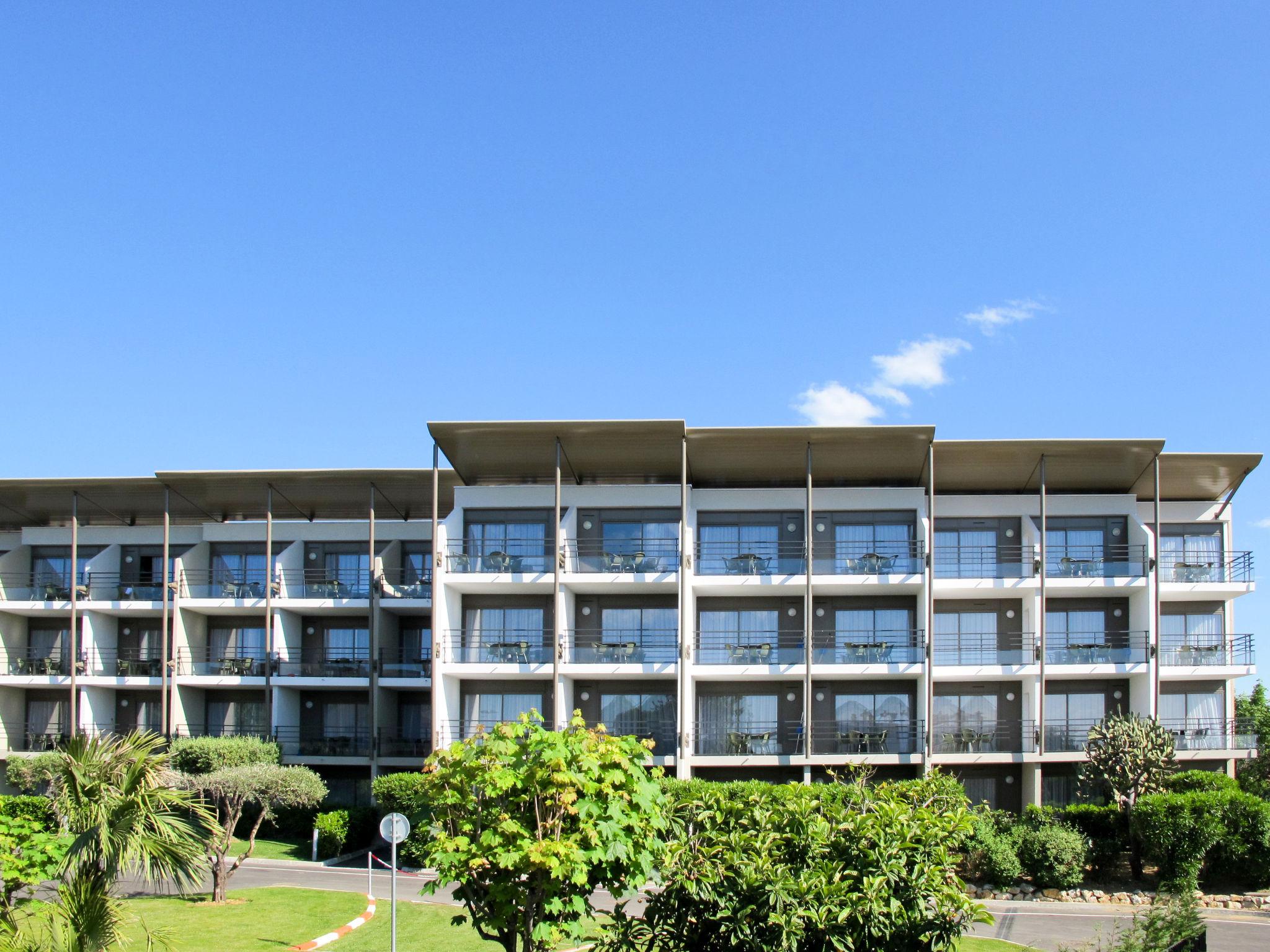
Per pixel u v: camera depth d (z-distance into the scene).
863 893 12.89
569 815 14.16
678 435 37.56
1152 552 38.56
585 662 38.38
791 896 12.85
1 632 43.84
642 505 40.06
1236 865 30.03
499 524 40.34
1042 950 23.31
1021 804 38.84
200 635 43.78
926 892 13.14
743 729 39.69
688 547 38.91
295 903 26.17
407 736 43.25
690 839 13.98
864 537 40.16
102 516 46.88
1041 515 39.62
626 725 39.72
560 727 37.41
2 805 26.67
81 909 13.08
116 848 13.30
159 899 26.17
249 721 43.81
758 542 40.12
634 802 14.05
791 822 13.89
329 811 39.25
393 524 44.12
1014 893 29.86
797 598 40.47
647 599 40.44
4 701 43.69
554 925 13.95
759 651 38.41
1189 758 38.28
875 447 38.38
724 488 41.06
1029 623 39.69
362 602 41.66
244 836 37.81
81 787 13.48
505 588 39.41
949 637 40.59
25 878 14.05
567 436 37.72
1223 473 39.84
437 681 38.00
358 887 29.66
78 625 44.91
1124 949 14.39
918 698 39.12
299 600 41.72
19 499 44.03
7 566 44.94
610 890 14.09
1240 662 39.47
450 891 29.16
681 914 13.78
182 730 41.88
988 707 39.94
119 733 44.19
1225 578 40.03
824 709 39.94
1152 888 30.30
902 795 14.96
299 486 42.34
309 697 43.56
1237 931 25.92
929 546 38.09
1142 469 39.56
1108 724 35.19
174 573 44.66
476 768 14.21
